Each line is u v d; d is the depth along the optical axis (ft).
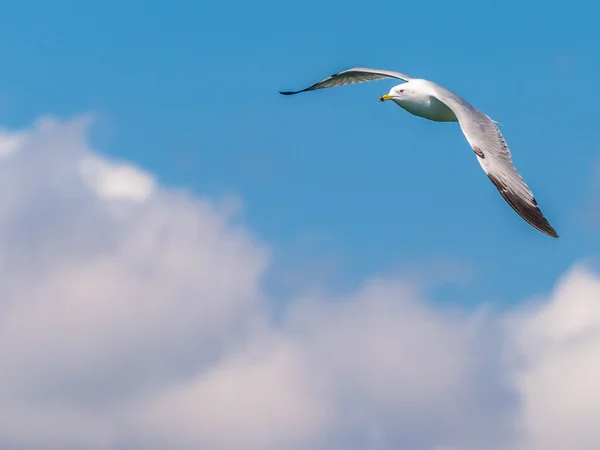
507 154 56.90
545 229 54.39
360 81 70.95
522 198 55.42
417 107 62.49
